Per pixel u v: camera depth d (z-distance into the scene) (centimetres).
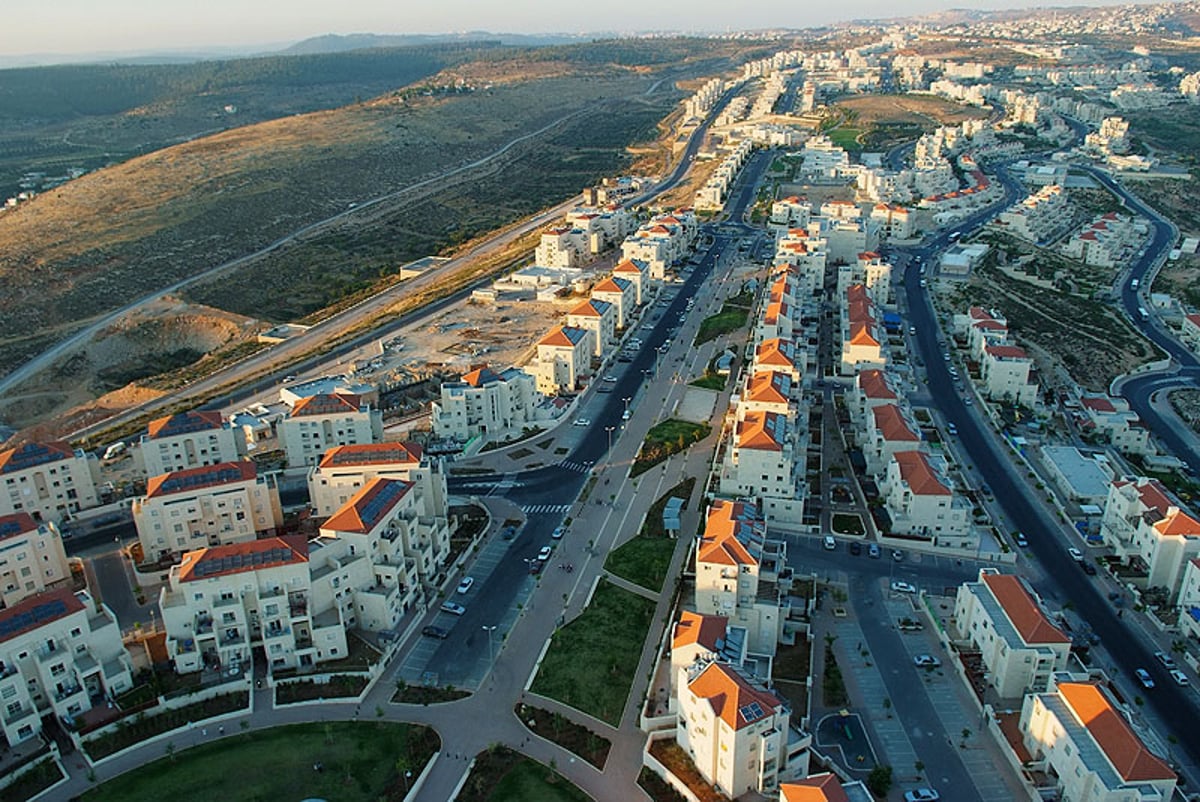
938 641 19188
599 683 17812
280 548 18375
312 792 15238
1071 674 17062
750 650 18850
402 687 17738
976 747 16375
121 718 16575
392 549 19712
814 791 13475
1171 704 17412
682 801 15150
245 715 17000
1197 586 19262
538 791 15275
